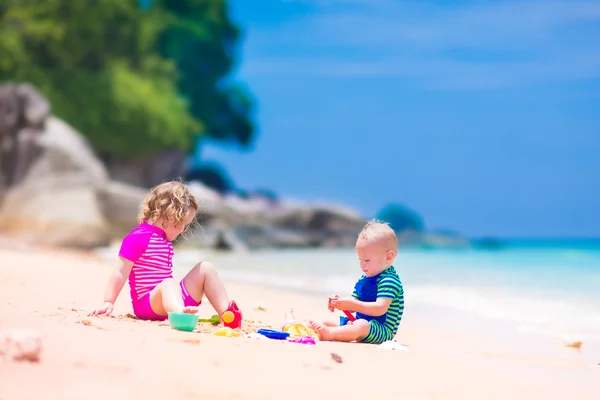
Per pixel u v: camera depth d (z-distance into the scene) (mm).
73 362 4180
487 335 7914
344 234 43156
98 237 26875
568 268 18531
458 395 4430
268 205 44344
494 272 17484
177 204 7051
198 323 6684
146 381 3992
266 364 4617
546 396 4613
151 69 44844
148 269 6848
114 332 5105
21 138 27203
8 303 6965
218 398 3865
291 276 15938
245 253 31859
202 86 57156
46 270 10922
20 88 27750
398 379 4664
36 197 26656
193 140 48031
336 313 8781
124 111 39156
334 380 4445
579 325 8797
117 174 41094
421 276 16250
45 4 37438
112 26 41438
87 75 39312
